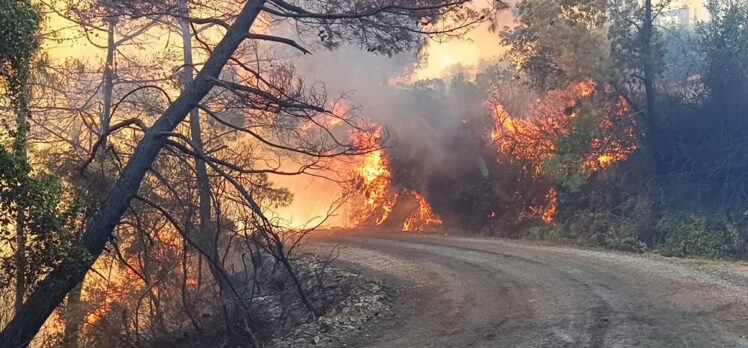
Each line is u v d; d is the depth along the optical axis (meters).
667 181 19.34
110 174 13.41
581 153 20.72
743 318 8.28
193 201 14.10
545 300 10.58
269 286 15.31
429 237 24.89
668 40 20.70
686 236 16.66
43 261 9.46
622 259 14.90
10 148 9.27
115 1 12.79
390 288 13.57
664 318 8.61
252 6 11.95
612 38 19.30
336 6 12.88
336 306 12.61
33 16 9.41
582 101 19.89
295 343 10.20
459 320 9.88
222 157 16.02
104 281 14.91
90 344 13.98
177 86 17.09
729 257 15.52
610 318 8.88
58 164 14.02
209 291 14.55
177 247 14.41
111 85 17.00
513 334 8.56
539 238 21.84
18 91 9.41
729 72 18.41
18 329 9.73
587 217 20.81
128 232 14.55
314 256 19.53
